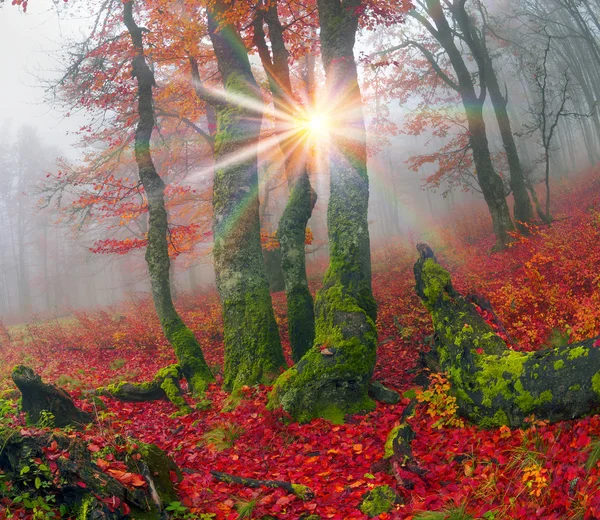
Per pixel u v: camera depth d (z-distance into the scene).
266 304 8.90
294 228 10.17
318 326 7.71
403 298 14.24
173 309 10.10
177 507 4.27
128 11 11.95
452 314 6.45
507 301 9.06
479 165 18.19
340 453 5.81
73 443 4.13
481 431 5.50
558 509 3.74
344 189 8.29
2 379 12.14
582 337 6.61
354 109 8.54
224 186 9.34
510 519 3.85
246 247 9.07
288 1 13.25
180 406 8.40
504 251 16.55
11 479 3.92
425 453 5.38
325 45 8.98
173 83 16.95
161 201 10.81
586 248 11.38
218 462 5.96
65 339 17.56
